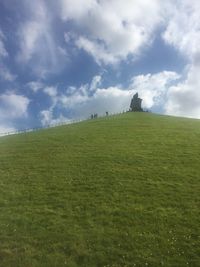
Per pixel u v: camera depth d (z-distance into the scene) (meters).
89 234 33.72
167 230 34.38
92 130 78.00
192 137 67.62
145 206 39.38
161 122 86.06
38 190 44.72
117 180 46.88
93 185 45.56
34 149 64.50
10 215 37.78
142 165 52.28
